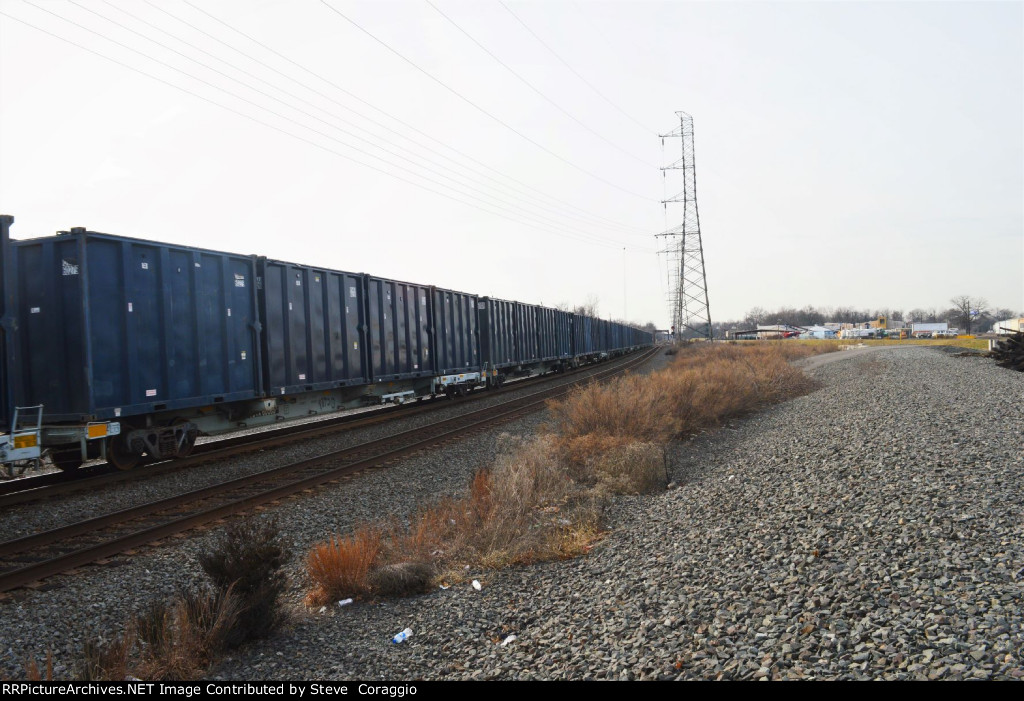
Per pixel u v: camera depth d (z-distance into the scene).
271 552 5.66
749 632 3.99
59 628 5.31
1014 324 78.69
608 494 9.54
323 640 5.27
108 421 10.66
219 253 13.08
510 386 32.25
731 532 6.41
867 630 3.72
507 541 7.27
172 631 5.00
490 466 10.95
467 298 25.67
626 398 14.82
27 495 9.52
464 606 5.76
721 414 17.36
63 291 10.59
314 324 15.93
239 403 13.95
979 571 4.32
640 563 6.09
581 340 47.84
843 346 62.88
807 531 5.91
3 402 10.40
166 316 11.77
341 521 8.48
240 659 4.94
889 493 6.66
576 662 4.18
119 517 8.26
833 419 13.70
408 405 23.67
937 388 16.89
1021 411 11.46
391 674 4.55
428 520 7.81
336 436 15.58
